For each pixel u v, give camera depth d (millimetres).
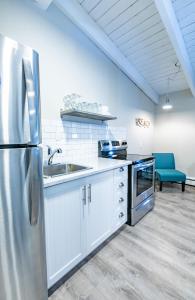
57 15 1903
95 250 1677
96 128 2516
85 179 1434
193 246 1745
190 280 1334
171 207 2674
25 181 860
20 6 1582
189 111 3756
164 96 4113
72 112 1861
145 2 1969
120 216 1966
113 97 2871
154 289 1257
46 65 1807
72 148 2129
